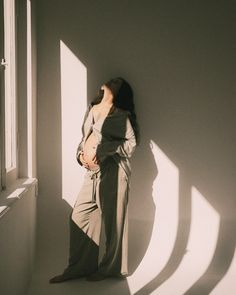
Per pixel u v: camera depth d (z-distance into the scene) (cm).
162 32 372
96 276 335
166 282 335
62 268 359
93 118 340
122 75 371
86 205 335
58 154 372
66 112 370
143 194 378
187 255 375
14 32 312
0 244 197
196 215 382
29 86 334
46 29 365
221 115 380
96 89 370
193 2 373
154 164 378
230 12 376
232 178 382
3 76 249
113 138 335
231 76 379
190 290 320
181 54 374
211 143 381
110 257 337
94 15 367
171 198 380
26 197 295
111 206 332
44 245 373
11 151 320
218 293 316
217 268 362
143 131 375
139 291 317
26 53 333
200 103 378
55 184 374
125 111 338
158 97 374
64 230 375
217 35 376
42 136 371
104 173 331
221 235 380
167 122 376
